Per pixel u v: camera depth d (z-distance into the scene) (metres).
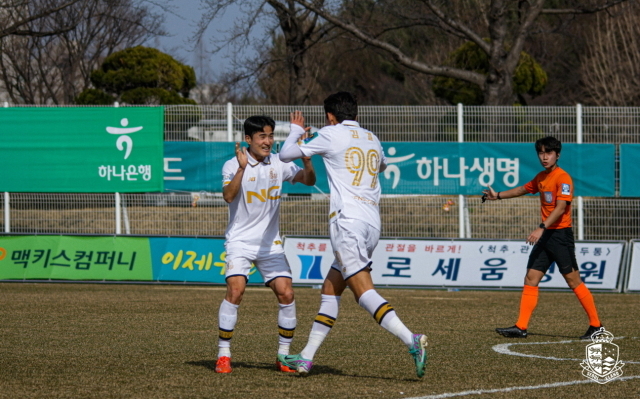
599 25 123.44
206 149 53.75
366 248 19.95
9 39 121.06
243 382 19.83
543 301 45.88
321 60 153.12
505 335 29.55
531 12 78.50
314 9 78.88
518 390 18.95
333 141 20.20
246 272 21.62
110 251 53.34
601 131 54.00
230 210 22.02
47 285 52.09
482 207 53.84
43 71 128.00
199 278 52.44
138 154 54.00
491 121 53.88
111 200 54.38
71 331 30.47
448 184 53.72
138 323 33.16
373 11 84.12
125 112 53.94
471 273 51.94
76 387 19.11
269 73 109.19
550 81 144.50
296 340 28.20
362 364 22.91
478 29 117.12
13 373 21.06
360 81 162.88
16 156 54.31
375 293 19.58
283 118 53.97
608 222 54.00
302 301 43.62
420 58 140.50
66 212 54.59
